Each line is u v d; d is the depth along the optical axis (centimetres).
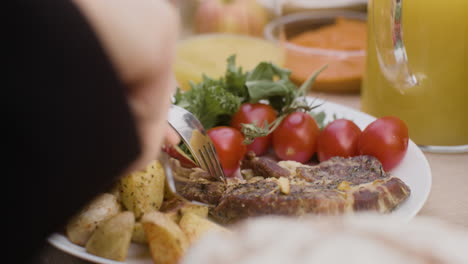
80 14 38
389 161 68
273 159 73
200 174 66
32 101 37
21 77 37
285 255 21
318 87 89
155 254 58
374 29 70
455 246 22
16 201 39
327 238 22
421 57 72
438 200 69
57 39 37
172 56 46
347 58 88
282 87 73
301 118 72
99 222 61
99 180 41
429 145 75
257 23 102
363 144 69
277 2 104
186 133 65
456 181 72
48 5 38
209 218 64
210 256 22
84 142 39
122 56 42
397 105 75
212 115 72
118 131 40
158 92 47
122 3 42
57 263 63
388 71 69
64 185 39
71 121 38
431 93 73
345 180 64
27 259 42
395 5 67
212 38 91
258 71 75
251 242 22
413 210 63
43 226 41
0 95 37
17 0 37
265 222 23
